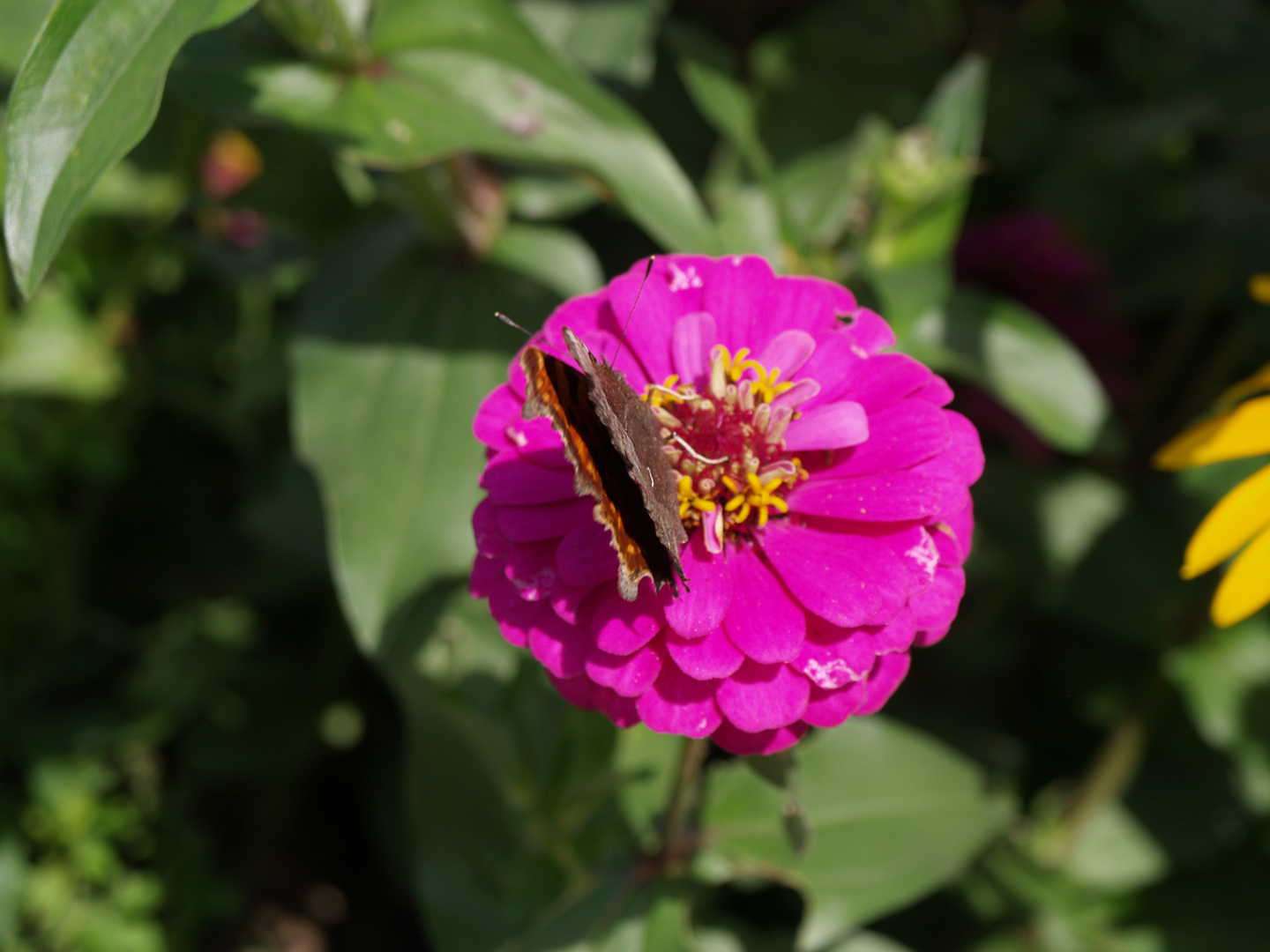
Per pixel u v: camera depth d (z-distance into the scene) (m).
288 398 0.54
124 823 0.51
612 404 0.32
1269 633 0.49
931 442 0.33
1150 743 0.54
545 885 0.41
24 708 0.53
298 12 0.39
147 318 0.56
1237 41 0.55
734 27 0.61
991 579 0.54
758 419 0.34
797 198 0.47
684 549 0.34
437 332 0.43
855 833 0.41
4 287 0.50
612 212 0.62
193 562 0.61
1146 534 0.51
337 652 0.58
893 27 0.60
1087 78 0.63
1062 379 0.44
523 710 0.42
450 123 0.40
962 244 0.52
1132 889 0.52
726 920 0.46
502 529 0.34
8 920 0.48
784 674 0.33
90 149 0.34
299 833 0.66
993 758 0.53
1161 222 0.59
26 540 0.51
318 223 0.48
